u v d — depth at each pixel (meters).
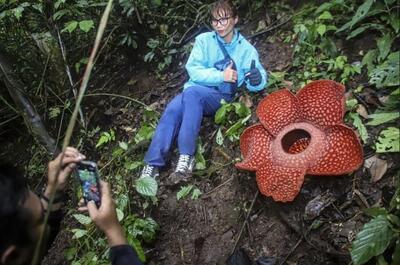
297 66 2.06
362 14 1.82
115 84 2.59
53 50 2.62
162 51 2.46
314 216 1.58
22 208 0.90
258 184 1.67
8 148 2.73
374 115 1.62
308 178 1.65
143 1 2.41
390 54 1.77
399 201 1.43
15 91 2.29
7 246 0.89
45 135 2.29
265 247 1.66
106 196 1.08
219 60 2.01
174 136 2.01
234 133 1.92
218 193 1.85
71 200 2.24
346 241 1.52
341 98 1.68
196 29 2.49
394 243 1.41
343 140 1.60
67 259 2.04
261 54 2.23
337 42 2.02
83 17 2.53
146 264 1.82
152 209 1.94
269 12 2.37
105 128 2.44
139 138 2.16
